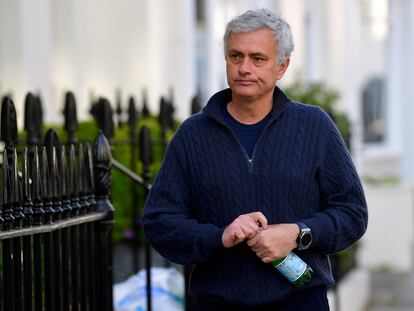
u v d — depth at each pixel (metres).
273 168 9.33
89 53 25.19
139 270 16.61
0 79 22.53
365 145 39.47
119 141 16.61
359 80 38.75
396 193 33.53
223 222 9.36
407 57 41.00
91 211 10.77
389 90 40.97
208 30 29.39
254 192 9.33
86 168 10.68
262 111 9.49
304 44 33.78
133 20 25.20
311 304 9.41
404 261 33.50
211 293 9.38
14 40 22.42
